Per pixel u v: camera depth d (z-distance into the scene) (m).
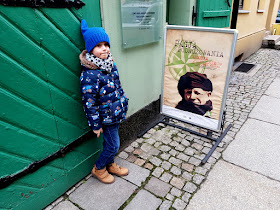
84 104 1.77
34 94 1.64
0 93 1.44
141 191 2.15
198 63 2.63
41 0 1.50
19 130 1.61
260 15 7.73
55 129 1.87
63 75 1.82
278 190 2.13
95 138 2.35
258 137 2.95
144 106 3.12
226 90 2.54
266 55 7.39
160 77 3.29
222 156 2.62
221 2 4.12
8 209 1.69
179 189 2.17
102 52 1.71
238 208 1.95
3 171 1.58
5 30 1.38
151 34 2.78
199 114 2.85
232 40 2.32
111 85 1.84
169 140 2.96
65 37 1.76
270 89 4.49
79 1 1.79
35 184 1.84
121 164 2.53
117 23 2.30
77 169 2.21
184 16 3.52
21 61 1.51
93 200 2.06
